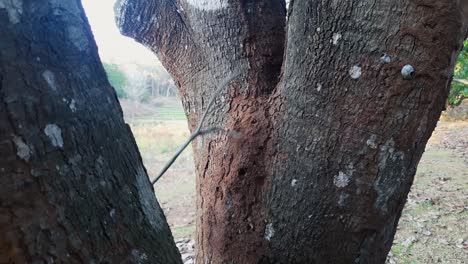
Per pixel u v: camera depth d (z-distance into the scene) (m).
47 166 0.74
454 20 1.25
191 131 1.94
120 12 1.83
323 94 1.39
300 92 1.46
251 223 1.63
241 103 1.70
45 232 0.74
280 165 1.54
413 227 4.74
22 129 0.70
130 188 0.91
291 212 1.53
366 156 1.38
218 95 1.75
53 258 0.76
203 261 1.84
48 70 0.74
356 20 1.29
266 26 1.69
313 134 1.44
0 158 0.69
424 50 1.26
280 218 1.56
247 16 1.66
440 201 5.46
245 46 1.68
